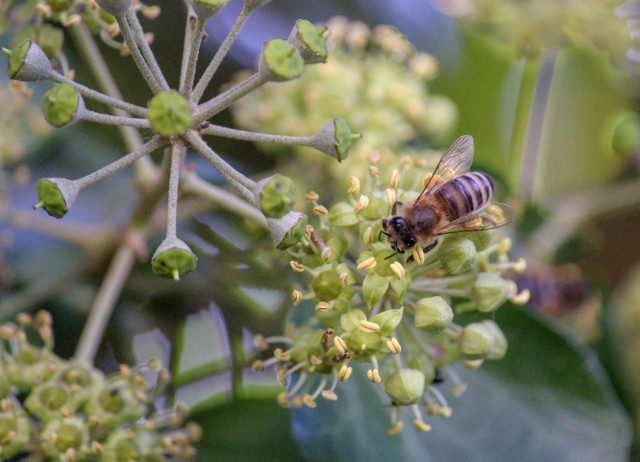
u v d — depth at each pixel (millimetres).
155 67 238
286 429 297
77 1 265
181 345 305
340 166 305
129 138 284
